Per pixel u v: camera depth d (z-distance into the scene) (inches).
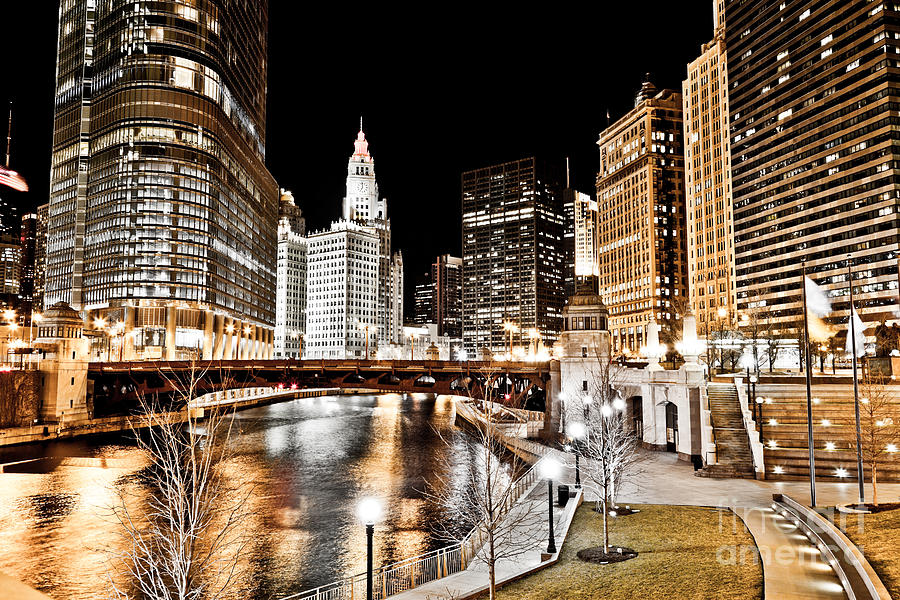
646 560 1025.5
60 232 6668.3
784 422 1921.8
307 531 1674.5
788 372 4220.0
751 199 6658.5
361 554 1481.3
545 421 3120.1
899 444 1631.4
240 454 2997.0
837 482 1566.2
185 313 6003.9
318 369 3440.0
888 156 5280.5
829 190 5762.8
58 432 3393.2
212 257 6338.6
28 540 1615.4
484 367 2923.2
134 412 3929.6
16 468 2586.1
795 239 6077.8
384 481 2352.4
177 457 906.1
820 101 5900.6
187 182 6156.5
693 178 7716.5
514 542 1210.6
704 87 7554.1
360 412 5679.1
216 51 6510.8
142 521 1774.1
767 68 6496.1
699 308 7519.7
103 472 2493.8
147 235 5979.3
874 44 5447.8
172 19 6240.2
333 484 2299.5
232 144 6973.4
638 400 2598.4
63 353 3531.0
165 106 6146.7
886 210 5255.9
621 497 1498.5
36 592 123.8
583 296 3036.4
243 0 7406.5
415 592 978.1
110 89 6309.1
